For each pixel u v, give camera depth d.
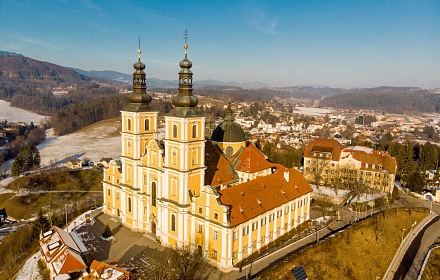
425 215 111.69
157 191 83.81
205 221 72.94
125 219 94.75
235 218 71.94
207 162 86.88
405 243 95.69
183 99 74.75
